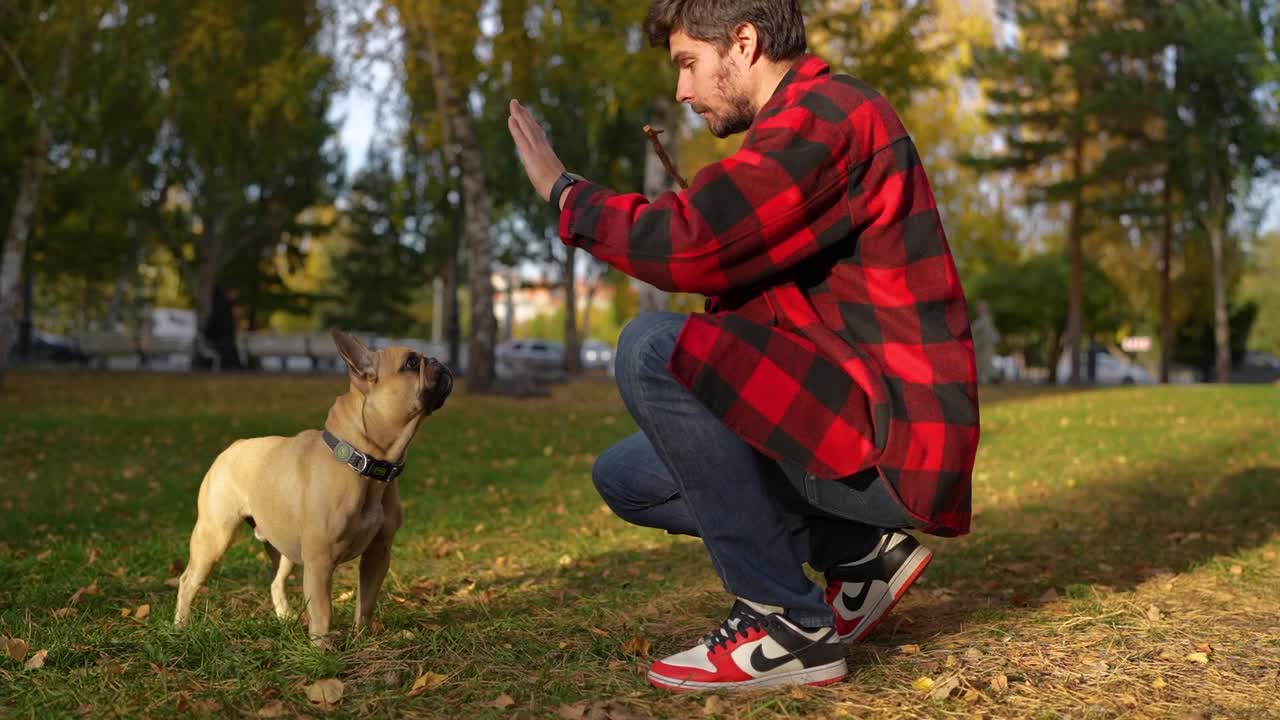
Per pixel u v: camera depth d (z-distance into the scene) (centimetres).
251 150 2497
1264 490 705
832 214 220
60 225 2695
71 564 474
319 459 305
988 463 913
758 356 229
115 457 939
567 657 286
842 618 286
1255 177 2812
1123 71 2841
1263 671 268
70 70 1491
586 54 1323
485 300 1633
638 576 443
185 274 3428
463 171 1616
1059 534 551
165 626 321
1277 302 5500
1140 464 878
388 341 3781
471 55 1427
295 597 409
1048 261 3416
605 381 2256
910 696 246
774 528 248
